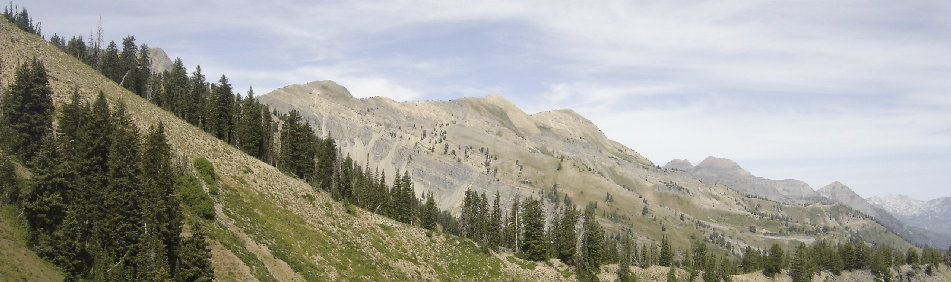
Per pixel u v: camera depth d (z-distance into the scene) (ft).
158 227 186.91
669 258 592.19
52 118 261.85
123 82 490.90
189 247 184.55
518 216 496.23
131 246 187.73
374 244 321.52
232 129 444.55
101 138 220.23
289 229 275.39
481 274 362.53
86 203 193.26
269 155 445.78
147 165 221.05
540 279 399.24
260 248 234.79
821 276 637.71
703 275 539.29
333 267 258.57
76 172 200.23
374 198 466.70
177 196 219.00
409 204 473.67
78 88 345.31
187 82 596.29
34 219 185.16
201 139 351.25
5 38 369.91
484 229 476.13
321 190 391.86
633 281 465.88
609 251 545.85
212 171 280.10
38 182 186.70
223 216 245.24
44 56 378.73
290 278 224.12
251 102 442.91
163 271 175.52
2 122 231.50
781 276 599.16
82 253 185.37
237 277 200.54
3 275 158.61
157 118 354.33
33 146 229.25
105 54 512.22
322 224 309.01
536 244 444.55
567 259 457.27
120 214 192.24
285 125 433.48
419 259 336.90
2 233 176.55
